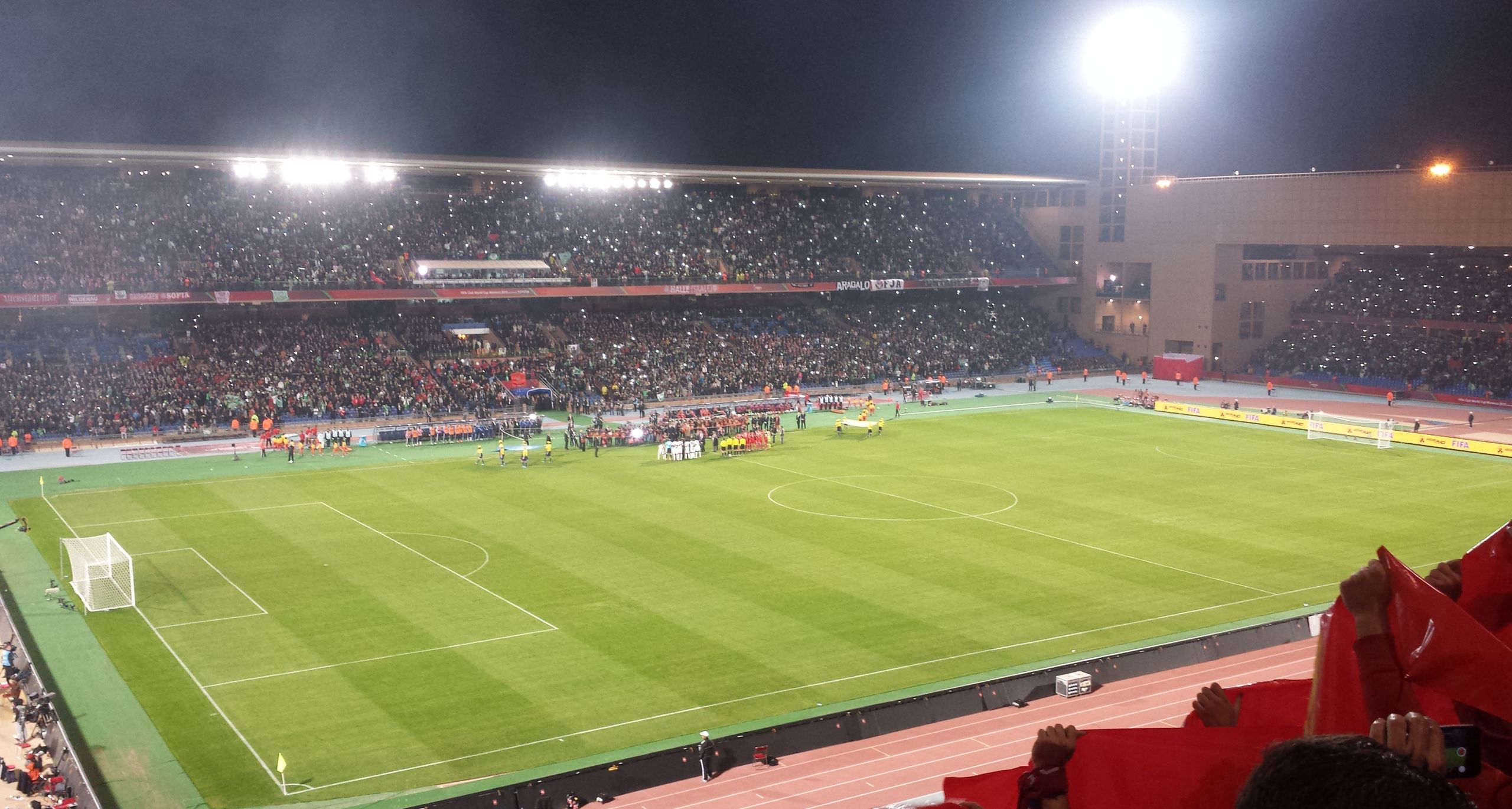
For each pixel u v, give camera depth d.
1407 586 4.08
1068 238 136.12
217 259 97.06
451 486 69.12
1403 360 112.94
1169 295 125.38
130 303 89.50
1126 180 128.88
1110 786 4.73
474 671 39.44
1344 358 117.19
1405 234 107.44
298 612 45.50
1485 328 112.44
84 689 37.81
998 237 136.75
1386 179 108.19
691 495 66.38
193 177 106.44
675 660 40.41
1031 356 127.31
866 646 41.78
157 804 30.23
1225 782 4.68
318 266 99.31
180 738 34.12
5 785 30.41
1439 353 111.94
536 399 98.31
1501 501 65.19
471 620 44.53
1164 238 125.38
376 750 33.34
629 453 80.31
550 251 111.50
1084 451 80.94
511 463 76.62
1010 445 83.31
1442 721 4.06
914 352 121.69
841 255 125.62
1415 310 117.31
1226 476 72.06
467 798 28.88
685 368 108.75
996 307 137.00
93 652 41.06
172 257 95.69
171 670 39.44
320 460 77.50
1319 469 74.56
